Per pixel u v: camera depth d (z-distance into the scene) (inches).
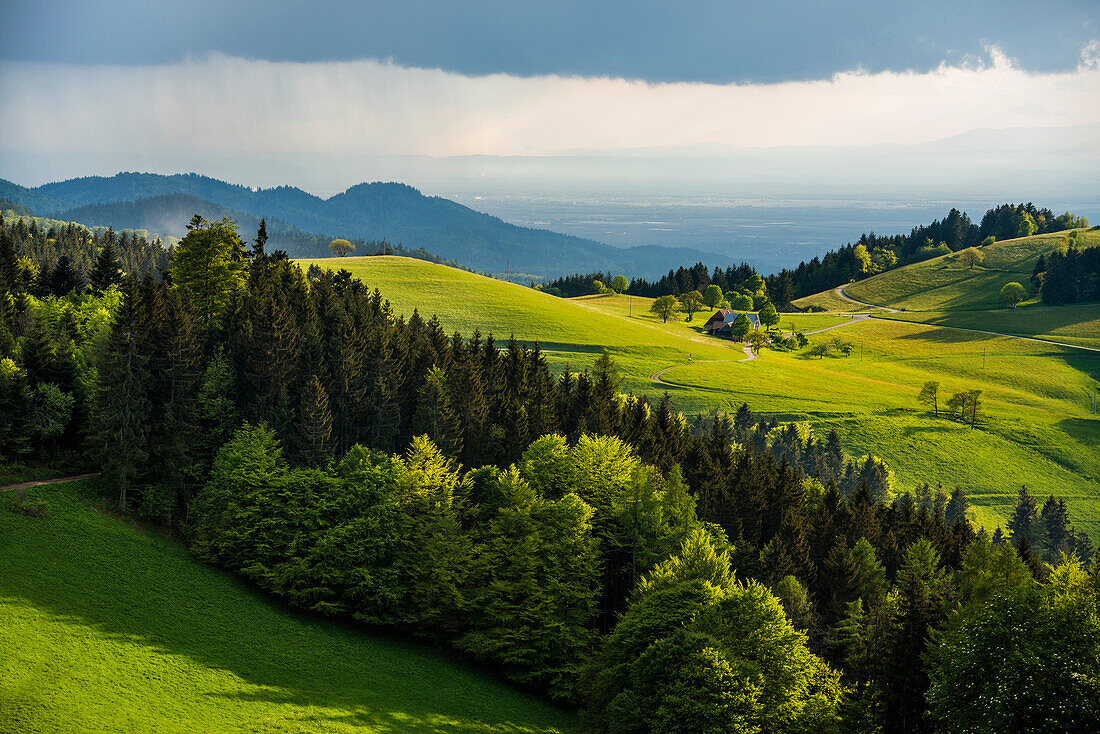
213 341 4062.5
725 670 1985.7
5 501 2800.2
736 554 3373.5
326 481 3051.2
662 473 3932.1
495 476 3449.8
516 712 2487.7
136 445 3036.4
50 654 2003.0
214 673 2213.3
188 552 2960.1
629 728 2080.5
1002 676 1849.2
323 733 2000.5
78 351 3654.0
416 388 4232.3
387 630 2908.5
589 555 2876.5
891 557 3811.5
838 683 2393.0
